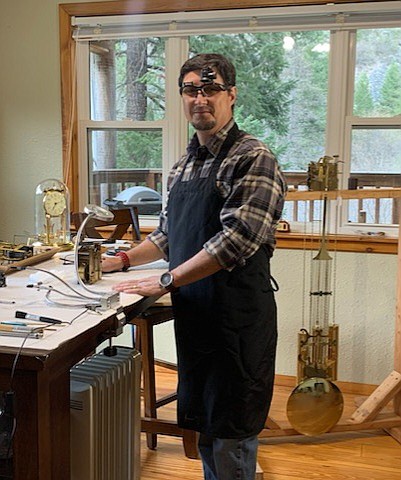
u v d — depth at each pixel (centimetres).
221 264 168
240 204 169
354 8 292
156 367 345
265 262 182
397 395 270
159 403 249
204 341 179
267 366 184
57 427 136
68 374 139
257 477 226
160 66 331
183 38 323
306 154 319
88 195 350
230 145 175
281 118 320
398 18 291
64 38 332
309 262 313
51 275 179
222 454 183
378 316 310
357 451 255
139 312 171
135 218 273
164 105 334
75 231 276
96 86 342
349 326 313
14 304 157
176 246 185
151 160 341
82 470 160
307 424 248
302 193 252
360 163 312
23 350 123
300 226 320
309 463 245
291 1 299
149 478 231
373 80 306
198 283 178
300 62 313
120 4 321
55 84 338
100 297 157
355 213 316
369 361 313
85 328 137
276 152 323
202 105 172
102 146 346
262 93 321
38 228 254
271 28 304
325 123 314
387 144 308
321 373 251
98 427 163
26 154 348
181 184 185
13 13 337
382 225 313
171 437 266
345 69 305
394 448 258
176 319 185
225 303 175
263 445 259
